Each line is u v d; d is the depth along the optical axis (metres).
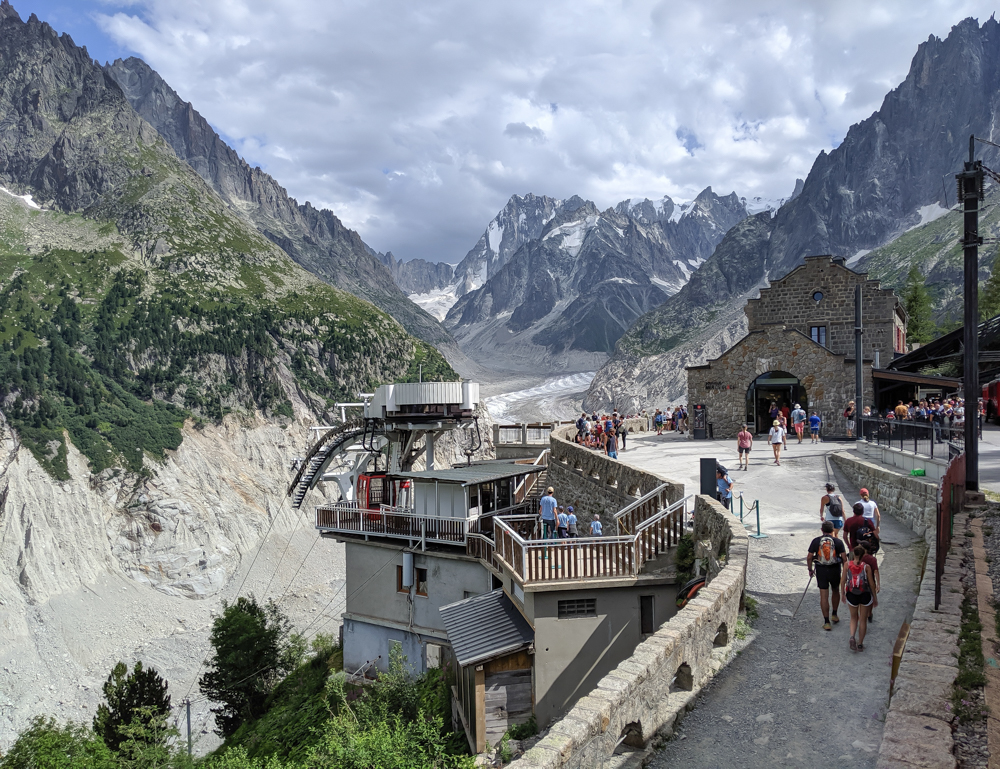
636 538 18.66
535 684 18.42
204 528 150.00
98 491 152.38
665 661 10.38
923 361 51.97
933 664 9.27
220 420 194.75
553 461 34.09
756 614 14.40
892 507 23.08
